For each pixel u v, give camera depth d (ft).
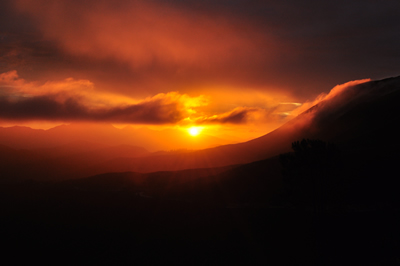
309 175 159.43
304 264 142.41
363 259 133.59
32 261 184.55
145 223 233.14
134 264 169.07
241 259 159.02
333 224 163.84
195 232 203.41
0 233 232.12
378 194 199.00
